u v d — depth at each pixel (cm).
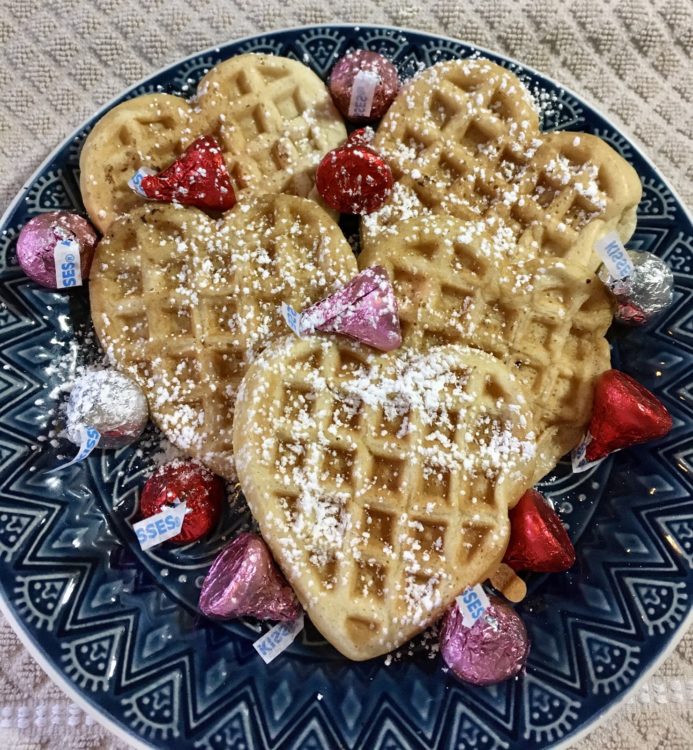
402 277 21
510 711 19
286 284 20
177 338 21
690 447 21
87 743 21
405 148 22
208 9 26
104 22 26
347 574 19
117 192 21
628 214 22
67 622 19
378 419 20
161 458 21
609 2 26
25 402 21
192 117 22
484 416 20
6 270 21
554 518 20
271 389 19
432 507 19
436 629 20
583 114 23
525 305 20
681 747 22
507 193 21
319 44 23
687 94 26
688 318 22
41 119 25
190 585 20
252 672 19
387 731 19
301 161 22
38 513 20
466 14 26
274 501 19
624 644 19
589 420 21
